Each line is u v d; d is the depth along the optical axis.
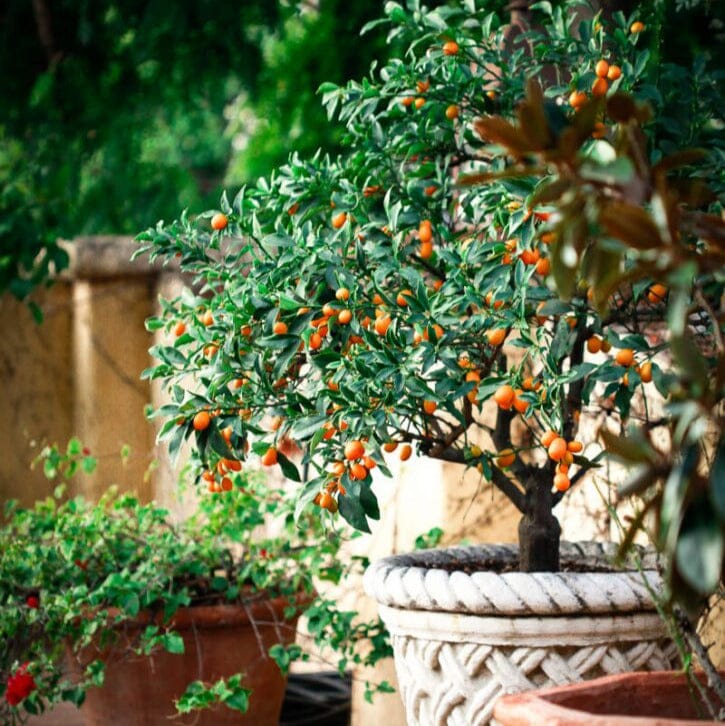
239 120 11.48
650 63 3.30
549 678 2.86
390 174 3.37
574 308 2.84
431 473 4.37
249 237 3.26
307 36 8.31
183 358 3.13
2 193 7.13
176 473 6.72
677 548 1.90
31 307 6.96
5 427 7.76
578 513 4.19
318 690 5.14
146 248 3.31
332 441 2.88
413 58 3.30
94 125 8.35
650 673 2.40
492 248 2.92
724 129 3.28
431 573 2.96
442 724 2.99
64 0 7.50
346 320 2.92
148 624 4.09
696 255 1.89
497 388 2.80
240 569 4.36
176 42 7.87
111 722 4.18
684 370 1.88
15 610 3.99
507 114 3.32
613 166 1.88
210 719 4.09
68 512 4.66
